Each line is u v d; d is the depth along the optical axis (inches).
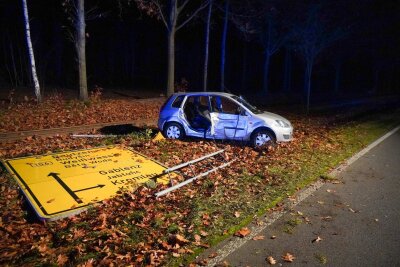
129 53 1663.4
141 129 478.9
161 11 826.8
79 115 553.9
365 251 171.9
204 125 397.1
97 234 177.0
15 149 335.3
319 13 766.5
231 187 251.4
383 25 1389.0
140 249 163.5
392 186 270.4
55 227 185.9
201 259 159.9
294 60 1811.0
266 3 1035.9
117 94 960.3
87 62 1530.5
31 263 152.6
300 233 188.4
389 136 490.3
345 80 2279.8
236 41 1504.7
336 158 345.7
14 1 987.3
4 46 1090.1
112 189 239.5
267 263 159.0
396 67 1891.0
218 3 1067.3
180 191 242.1
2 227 184.5
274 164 312.7
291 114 729.0
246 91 1373.0
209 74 1699.1
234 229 188.4
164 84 1433.3
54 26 1136.2
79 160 304.2
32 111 544.7
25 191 228.1
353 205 230.1
